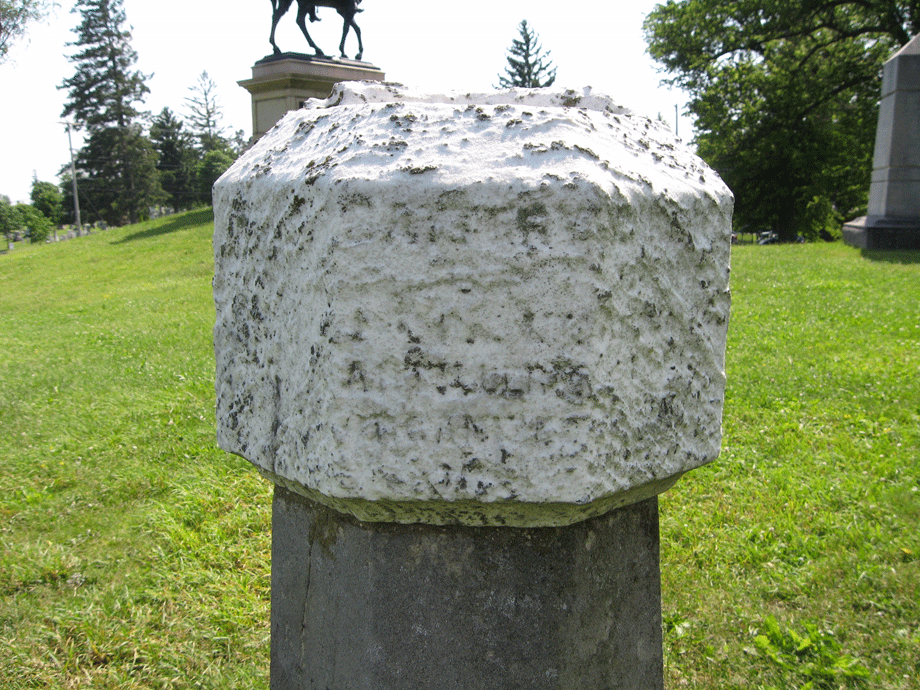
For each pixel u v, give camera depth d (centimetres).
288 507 152
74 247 1639
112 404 527
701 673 230
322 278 116
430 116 123
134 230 1786
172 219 1867
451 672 129
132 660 243
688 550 300
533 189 107
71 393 564
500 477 113
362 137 122
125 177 4162
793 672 227
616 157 120
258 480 385
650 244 119
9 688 229
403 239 111
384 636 132
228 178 145
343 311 114
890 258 1033
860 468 370
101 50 4019
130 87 4097
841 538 303
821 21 2120
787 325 675
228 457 419
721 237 134
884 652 233
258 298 135
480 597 128
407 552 130
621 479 120
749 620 254
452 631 129
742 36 2188
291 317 126
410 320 112
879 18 2055
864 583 268
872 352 571
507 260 108
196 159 4962
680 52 2288
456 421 113
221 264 147
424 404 114
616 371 116
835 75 2138
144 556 312
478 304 110
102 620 263
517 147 115
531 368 111
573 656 131
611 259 111
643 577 146
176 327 815
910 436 404
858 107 2205
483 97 146
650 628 148
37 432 475
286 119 154
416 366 113
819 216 2452
